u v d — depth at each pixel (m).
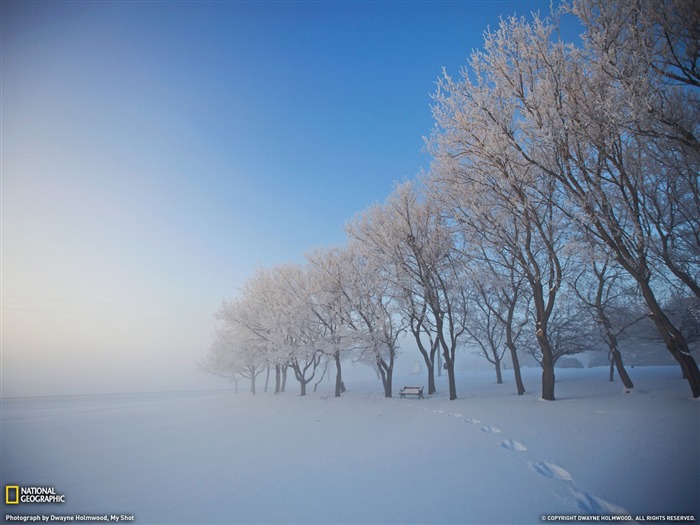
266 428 13.28
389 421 12.95
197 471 8.20
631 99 8.64
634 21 9.23
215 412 20.42
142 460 9.66
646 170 11.77
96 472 8.78
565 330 22.75
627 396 14.20
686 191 12.52
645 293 12.38
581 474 6.35
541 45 10.86
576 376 27.53
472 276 17.77
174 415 20.38
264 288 29.11
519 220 14.07
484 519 4.94
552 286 14.95
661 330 12.66
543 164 11.81
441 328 18.50
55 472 9.05
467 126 12.28
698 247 13.29
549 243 14.16
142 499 6.71
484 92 11.88
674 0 8.52
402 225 19.12
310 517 5.36
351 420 13.71
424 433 10.43
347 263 22.73
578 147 10.59
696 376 11.98
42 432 15.77
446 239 18.67
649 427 8.79
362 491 6.23
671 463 6.42
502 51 11.59
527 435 9.15
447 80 12.65
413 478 6.70
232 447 10.42
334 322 23.78
